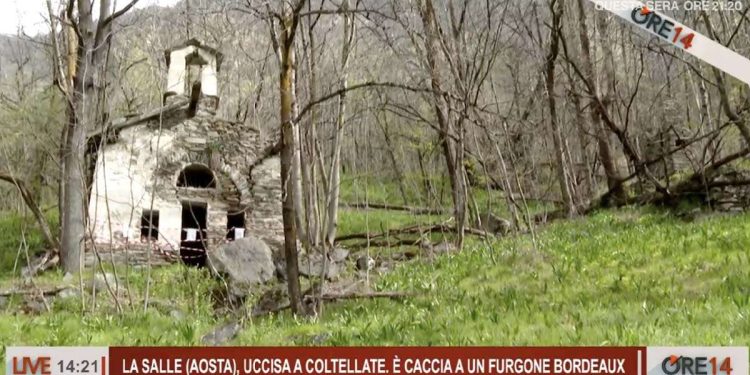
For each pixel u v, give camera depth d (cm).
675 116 2538
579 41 2648
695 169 1975
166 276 1681
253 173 2148
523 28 2747
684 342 721
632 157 2011
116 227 1962
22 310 1318
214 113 2173
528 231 1873
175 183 2078
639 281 1052
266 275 1597
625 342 737
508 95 3011
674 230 1423
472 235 2000
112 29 1881
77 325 1077
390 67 1944
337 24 2256
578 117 2405
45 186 2616
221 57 2262
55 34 1820
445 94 1192
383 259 1817
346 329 972
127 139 2064
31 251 2052
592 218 1911
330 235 1888
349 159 2914
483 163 1705
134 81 2800
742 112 1952
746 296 847
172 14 2266
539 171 2980
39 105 2428
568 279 1149
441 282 1294
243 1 1279
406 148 2584
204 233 2103
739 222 1400
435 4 2247
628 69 2962
